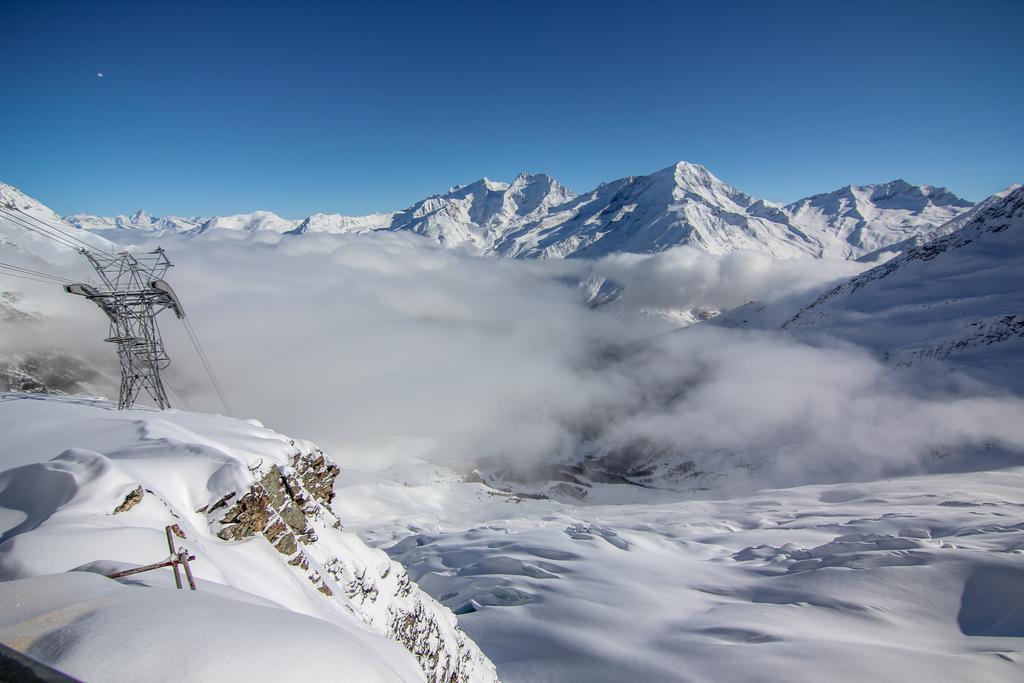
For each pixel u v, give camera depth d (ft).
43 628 13.06
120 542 27.68
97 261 115.75
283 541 45.88
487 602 149.89
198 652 12.66
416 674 29.60
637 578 158.81
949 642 105.60
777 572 156.76
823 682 87.66
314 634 15.23
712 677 95.55
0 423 61.67
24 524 31.09
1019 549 136.46
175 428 59.16
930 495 264.72
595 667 107.34
